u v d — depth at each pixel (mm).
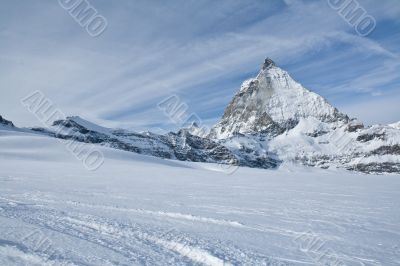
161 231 10297
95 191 23797
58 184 28062
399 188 35938
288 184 40812
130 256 7320
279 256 8445
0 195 18312
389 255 9172
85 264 6457
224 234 10711
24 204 14562
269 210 17266
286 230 12102
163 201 19531
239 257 8070
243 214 15648
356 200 23203
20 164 66375
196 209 16656
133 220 12078
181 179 46750
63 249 7332
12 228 8844
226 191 28797
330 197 25141
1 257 6488
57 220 10867
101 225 10461
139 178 44781
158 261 7180
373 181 52375
